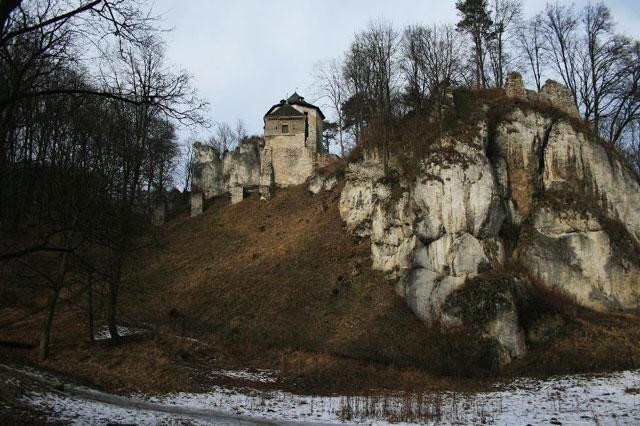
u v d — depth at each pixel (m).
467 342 27.77
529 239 32.66
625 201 35.03
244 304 35.31
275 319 33.06
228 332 32.41
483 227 31.72
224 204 55.75
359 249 37.81
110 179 24.34
